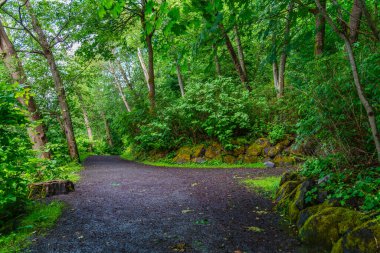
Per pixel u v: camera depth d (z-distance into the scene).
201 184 6.88
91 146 28.48
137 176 8.73
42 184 6.06
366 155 4.03
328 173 4.32
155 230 3.88
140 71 30.58
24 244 3.45
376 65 3.38
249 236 3.55
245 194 5.60
